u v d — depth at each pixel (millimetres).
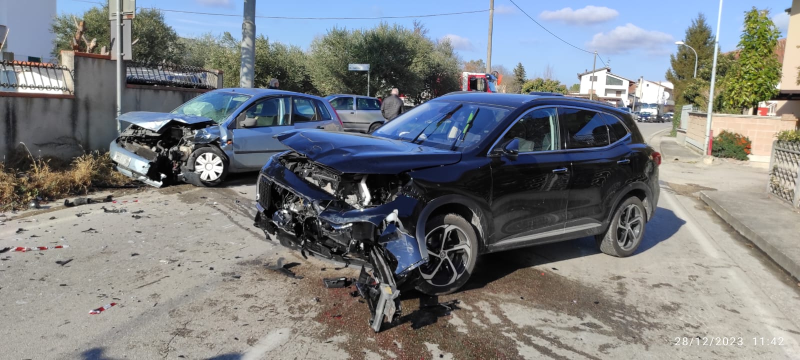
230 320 4039
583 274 5699
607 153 5969
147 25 24766
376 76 31453
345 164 4137
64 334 3705
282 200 5027
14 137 8422
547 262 6039
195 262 5230
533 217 5293
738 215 8766
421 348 3793
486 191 4793
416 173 4324
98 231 6078
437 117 5613
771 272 6277
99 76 9602
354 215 4059
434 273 4566
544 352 3895
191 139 8320
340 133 5195
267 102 9273
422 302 4598
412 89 33781
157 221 6594
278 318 4105
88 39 23969
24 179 7543
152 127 7805
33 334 3680
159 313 4094
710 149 19109
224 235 6156
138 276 4805
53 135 8977
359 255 4238
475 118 5316
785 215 8906
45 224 6266
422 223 4266
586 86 90688
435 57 37844
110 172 8742
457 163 4660
